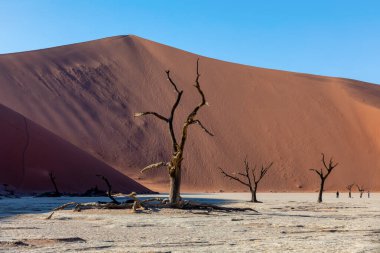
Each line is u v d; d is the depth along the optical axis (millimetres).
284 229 13359
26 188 57062
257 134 110188
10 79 109688
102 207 22031
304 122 113750
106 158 99562
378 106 119125
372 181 103188
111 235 11594
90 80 116812
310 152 107312
